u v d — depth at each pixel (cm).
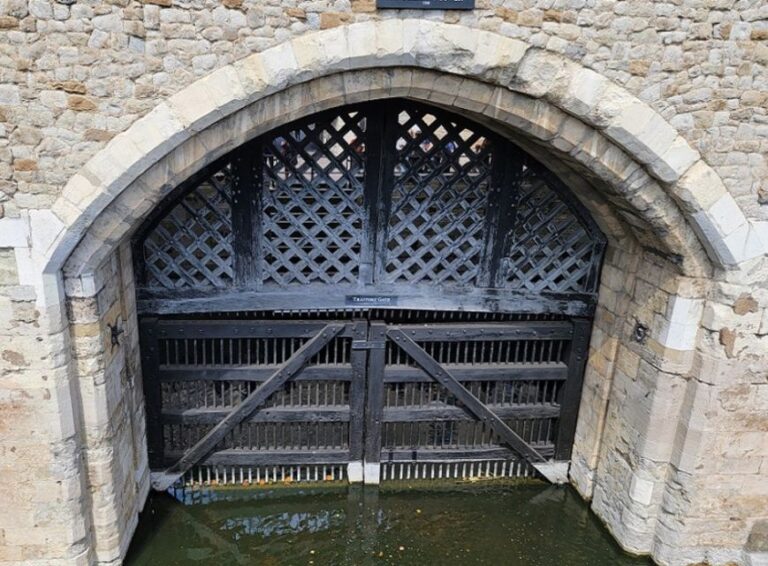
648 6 364
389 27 350
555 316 574
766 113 391
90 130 348
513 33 361
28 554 423
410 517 555
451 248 512
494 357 586
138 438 508
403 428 587
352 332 538
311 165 474
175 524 534
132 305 486
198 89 347
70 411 399
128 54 339
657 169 396
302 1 341
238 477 583
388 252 507
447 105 401
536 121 397
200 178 466
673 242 430
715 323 432
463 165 491
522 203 508
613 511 522
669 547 484
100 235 379
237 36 343
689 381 457
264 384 541
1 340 376
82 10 330
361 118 464
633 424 493
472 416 576
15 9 326
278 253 498
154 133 349
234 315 543
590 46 370
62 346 386
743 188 405
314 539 528
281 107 374
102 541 442
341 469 588
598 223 512
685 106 387
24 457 401
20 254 361
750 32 375
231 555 509
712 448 458
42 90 339
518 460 600
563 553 515
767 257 416
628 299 503
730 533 482
